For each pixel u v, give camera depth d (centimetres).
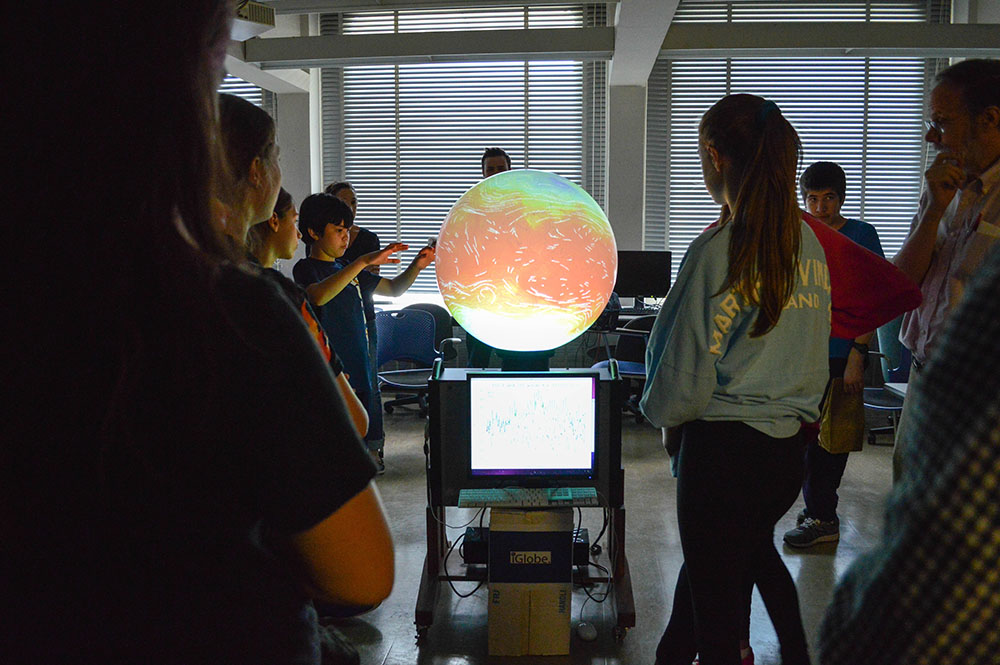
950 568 46
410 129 652
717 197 166
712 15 612
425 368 554
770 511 159
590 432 224
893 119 608
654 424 163
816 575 286
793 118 614
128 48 50
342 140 660
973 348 47
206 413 51
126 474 50
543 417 224
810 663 172
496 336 197
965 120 167
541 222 184
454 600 268
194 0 52
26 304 49
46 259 49
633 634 245
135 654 52
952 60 600
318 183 665
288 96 639
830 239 170
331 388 60
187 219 53
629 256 594
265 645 56
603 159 637
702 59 614
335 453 58
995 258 50
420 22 632
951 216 180
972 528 45
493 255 185
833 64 608
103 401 49
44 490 50
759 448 153
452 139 648
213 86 55
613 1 545
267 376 54
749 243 146
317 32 645
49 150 49
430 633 245
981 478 45
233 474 54
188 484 52
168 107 50
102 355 49
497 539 226
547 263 183
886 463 432
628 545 319
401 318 533
